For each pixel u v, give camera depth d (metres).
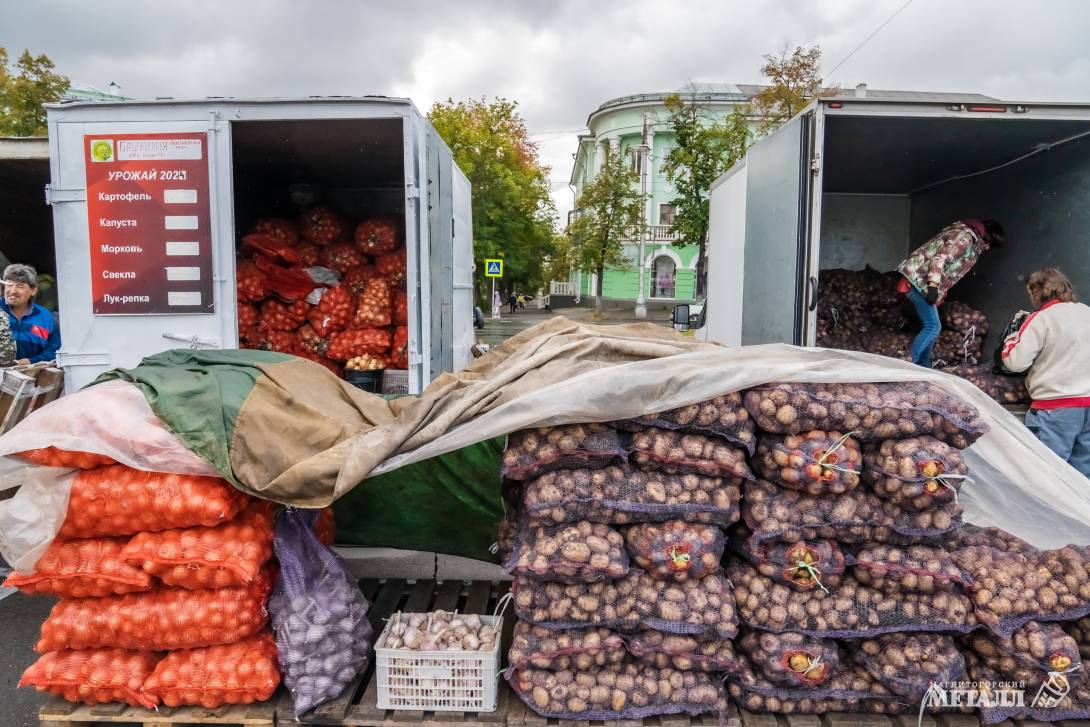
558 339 3.15
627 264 27.41
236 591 2.44
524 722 2.34
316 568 2.61
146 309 4.13
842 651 2.56
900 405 2.44
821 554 2.43
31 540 2.35
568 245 27.45
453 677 2.38
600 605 2.40
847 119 4.36
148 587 2.44
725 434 2.47
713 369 2.49
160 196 4.09
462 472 3.48
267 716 2.40
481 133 19.06
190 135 4.07
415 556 3.64
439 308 5.00
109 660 2.46
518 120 21.72
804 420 2.41
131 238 4.11
